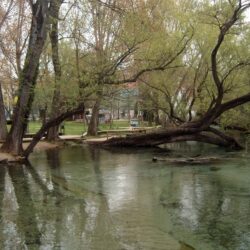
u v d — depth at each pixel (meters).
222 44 27.88
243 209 13.48
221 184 17.52
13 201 14.66
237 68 28.17
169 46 24.58
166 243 10.31
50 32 23.27
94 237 10.76
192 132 29.77
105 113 73.69
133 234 11.05
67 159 25.97
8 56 32.09
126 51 23.20
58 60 23.25
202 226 11.79
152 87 31.45
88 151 30.48
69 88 23.09
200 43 29.09
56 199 15.01
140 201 14.71
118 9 22.73
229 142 30.73
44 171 21.25
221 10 22.72
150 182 18.19
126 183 18.03
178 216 12.77
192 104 32.69
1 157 23.45
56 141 34.94
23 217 12.59
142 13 22.94
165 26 25.86
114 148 32.19
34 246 10.07
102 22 23.92
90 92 23.05
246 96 27.22
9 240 10.50
